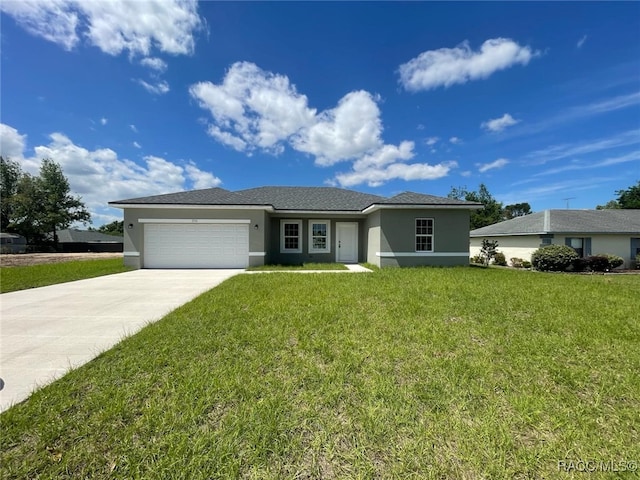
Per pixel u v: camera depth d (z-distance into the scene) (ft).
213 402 8.11
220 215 43.62
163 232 43.29
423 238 44.88
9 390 8.96
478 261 70.95
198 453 6.18
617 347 12.32
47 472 5.73
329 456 6.21
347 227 53.11
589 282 30.58
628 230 58.44
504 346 12.34
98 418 7.36
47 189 124.98
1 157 121.29
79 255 85.92
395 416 7.52
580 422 7.34
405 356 11.25
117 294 24.12
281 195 58.08
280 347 12.07
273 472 5.81
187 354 11.43
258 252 44.11
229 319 15.92
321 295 21.85
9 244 113.29
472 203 43.50
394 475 5.72
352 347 12.10
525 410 7.77
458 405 8.04
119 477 5.62
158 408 7.75
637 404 8.21
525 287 26.32
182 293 24.49
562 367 10.37
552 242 58.44
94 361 10.93
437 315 16.80
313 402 8.12
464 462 6.05
